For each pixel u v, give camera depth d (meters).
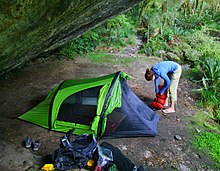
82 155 3.75
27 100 5.39
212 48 8.41
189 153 4.39
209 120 5.38
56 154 3.81
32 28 2.81
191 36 9.11
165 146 4.49
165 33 8.96
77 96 4.52
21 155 4.03
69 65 7.12
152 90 6.14
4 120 4.75
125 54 8.07
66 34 5.05
